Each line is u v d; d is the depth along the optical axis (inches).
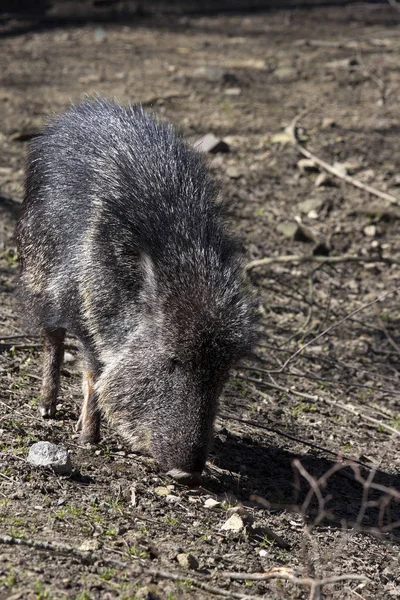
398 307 594.6
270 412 447.8
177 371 329.7
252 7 1376.7
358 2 1416.1
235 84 975.6
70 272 356.8
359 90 976.3
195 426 323.9
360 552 327.3
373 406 481.7
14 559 263.6
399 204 710.5
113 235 345.4
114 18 1272.1
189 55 1089.4
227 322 322.7
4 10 1278.3
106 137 378.9
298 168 762.8
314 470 394.9
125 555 279.4
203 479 360.8
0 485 312.5
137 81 967.0
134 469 352.5
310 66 1056.2
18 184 689.6
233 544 308.2
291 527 336.2
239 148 795.4
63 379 431.8
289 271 620.4
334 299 597.6
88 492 323.3
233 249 354.9
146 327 337.1
